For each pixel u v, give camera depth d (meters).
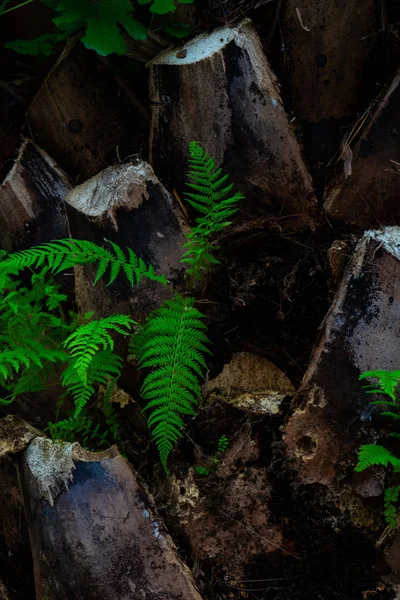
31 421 1.57
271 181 1.51
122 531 1.44
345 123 1.52
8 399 1.57
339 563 1.49
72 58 1.57
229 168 1.52
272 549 1.50
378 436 1.45
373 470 1.45
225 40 1.49
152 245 1.51
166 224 1.50
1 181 1.67
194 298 1.50
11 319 1.51
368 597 1.49
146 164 1.51
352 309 1.44
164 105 1.52
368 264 1.43
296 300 1.52
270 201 1.52
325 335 1.44
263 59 1.49
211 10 1.55
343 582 1.49
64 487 1.45
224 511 1.50
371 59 1.51
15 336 1.50
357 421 1.45
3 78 1.68
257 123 1.49
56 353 1.48
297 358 1.54
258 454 1.49
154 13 1.57
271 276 1.53
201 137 1.52
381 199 1.50
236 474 1.50
